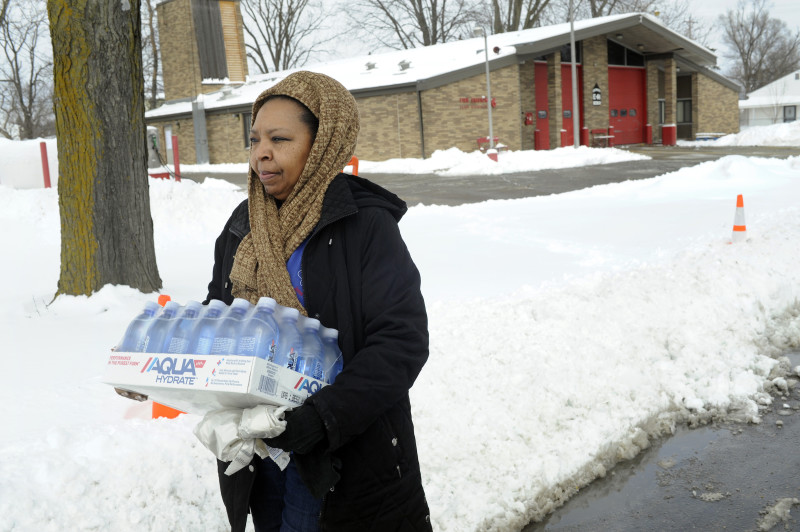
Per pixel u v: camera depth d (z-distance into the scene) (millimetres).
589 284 7863
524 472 4176
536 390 5164
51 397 4715
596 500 4027
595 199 16641
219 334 1798
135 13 7387
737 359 5945
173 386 1752
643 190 17344
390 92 31719
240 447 1747
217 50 42250
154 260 7840
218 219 13523
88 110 7172
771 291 7395
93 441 3691
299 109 1988
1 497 3223
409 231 13164
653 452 4586
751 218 11945
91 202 7293
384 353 1840
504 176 24672
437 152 30000
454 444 4441
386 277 1933
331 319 1977
